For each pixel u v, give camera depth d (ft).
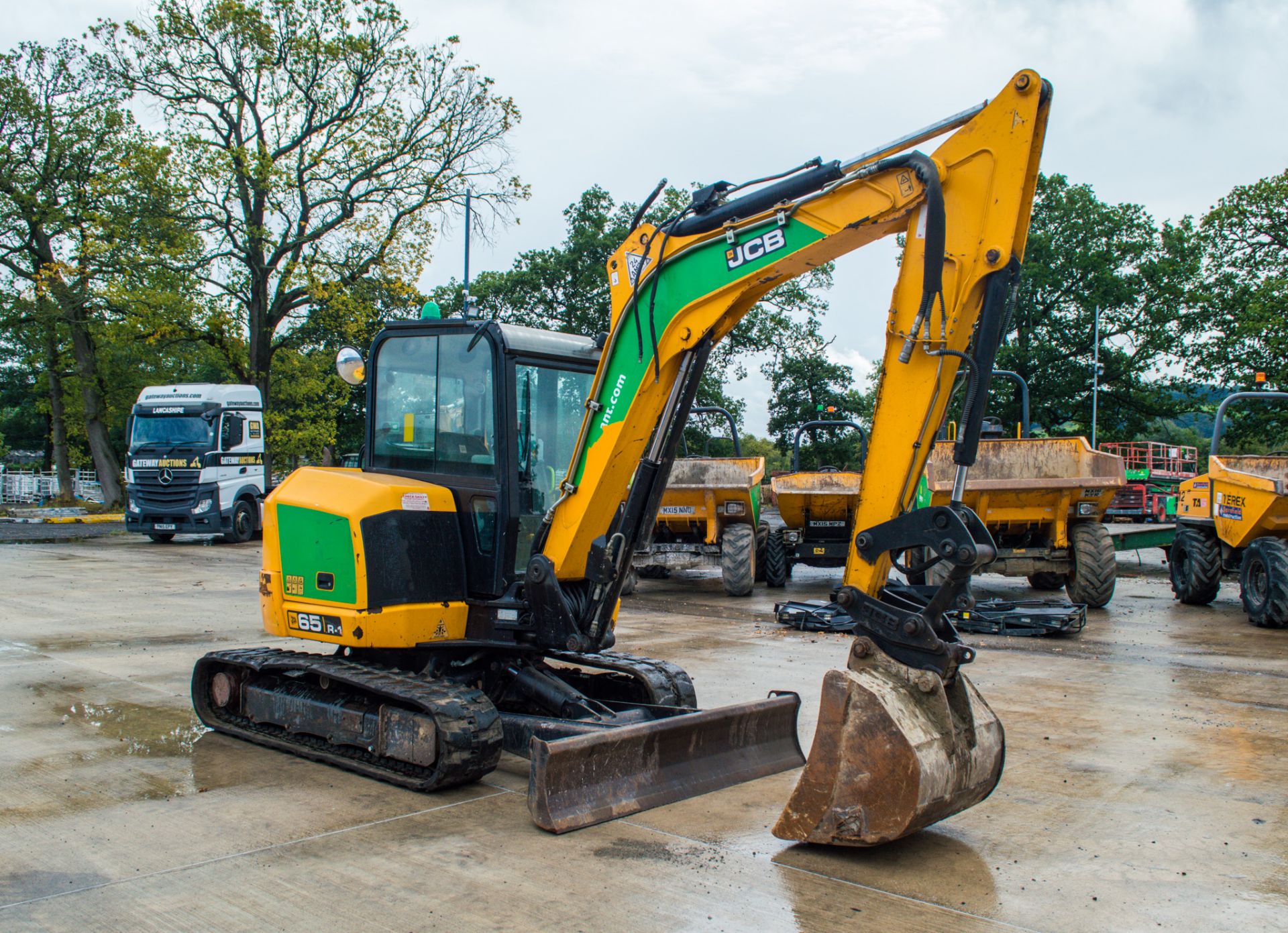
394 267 88.22
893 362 13.19
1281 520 32.40
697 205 15.25
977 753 12.87
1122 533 46.93
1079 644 29.04
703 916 10.92
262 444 69.62
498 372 17.10
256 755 17.39
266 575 18.15
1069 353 134.31
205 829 13.62
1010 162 12.51
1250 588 33.14
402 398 18.56
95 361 104.99
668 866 12.34
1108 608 37.27
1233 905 11.34
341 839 13.25
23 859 12.51
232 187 82.64
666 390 15.98
